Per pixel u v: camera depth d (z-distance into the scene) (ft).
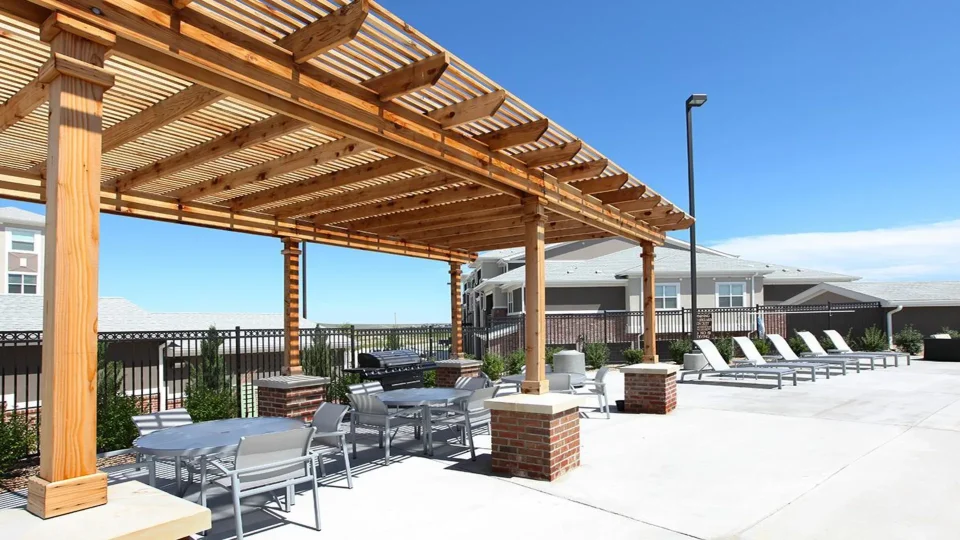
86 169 8.77
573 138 18.47
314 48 11.26
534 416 19.51
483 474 20.12
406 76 13.14
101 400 25.29
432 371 42.65
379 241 32.50
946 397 35.96
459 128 16.87
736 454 22.45
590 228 31.24
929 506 16.16
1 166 18.62
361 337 43.50
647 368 32.04
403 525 15.20
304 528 14.99
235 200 24.80
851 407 32.86
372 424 22.16
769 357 53.06
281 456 14.69
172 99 13.87
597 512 16.11
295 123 14.57
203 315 63.52
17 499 18.02
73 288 8.55
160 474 20.80
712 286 75.05
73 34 8.65
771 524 15.02
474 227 30.30
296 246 28.50
